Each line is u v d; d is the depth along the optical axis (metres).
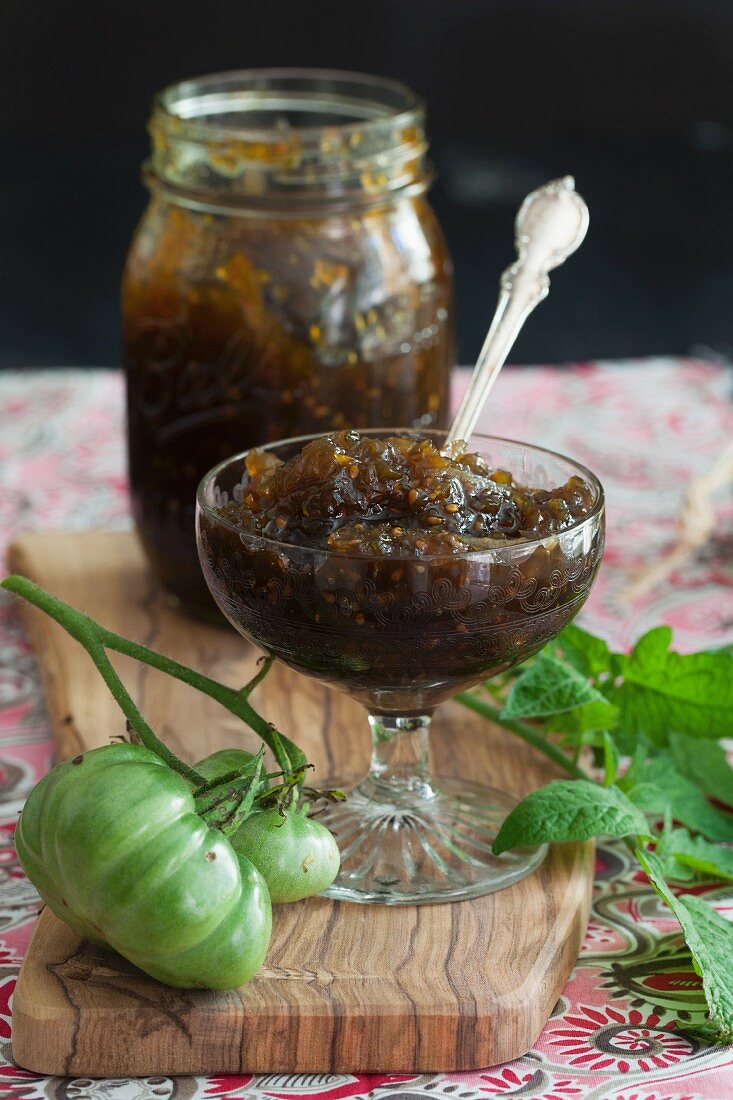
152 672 0.59
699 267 1.46
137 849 0.46
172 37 1.57
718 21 1.57
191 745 0.56
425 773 0.53
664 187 1.60
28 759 0.56
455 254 1.47
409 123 0.60
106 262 1.49
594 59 1.59
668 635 0.54
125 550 0.67
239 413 0.60
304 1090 0.47
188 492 0.61
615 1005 0.49
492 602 0.48
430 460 0.49
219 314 0.59
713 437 0.74
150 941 0.46
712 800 0.55
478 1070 0.47
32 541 0.67
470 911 0.50
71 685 0.58
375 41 1.57
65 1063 0.47
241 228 0.59
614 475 0.71
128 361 0.61
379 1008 0.47
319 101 0.65
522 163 1.62
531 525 0.50
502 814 0.53
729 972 0.48
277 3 1.55
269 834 0.49
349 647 0.49
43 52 1.57
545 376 0.79
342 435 0.50
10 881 0.52
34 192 1.62
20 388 0.79
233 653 0.61
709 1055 0.47
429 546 0.48
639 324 1.35
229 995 0.47
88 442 0.75
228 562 0.49
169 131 0.59
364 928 0.49
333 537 0.48
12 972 0.49
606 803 0.50
